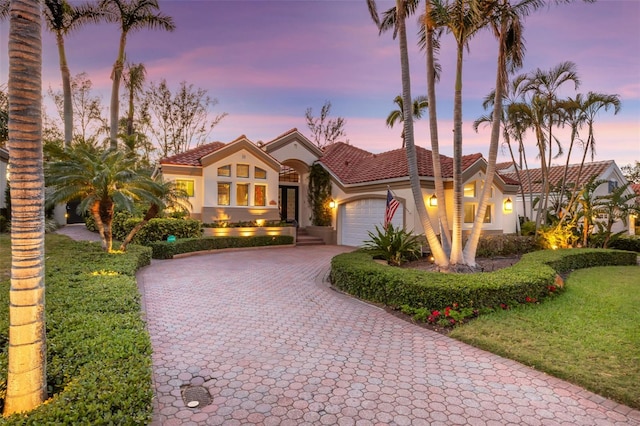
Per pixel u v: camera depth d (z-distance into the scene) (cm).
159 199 1135
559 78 1599
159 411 353
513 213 1816
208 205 1733
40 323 300
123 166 1077
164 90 2975
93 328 421
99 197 1062
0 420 258
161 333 562
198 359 471
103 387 293
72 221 2270
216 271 1087
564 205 1977
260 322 624
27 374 290
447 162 1684
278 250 1673
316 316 666
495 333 557
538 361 459
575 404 374
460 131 961
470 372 444
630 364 449
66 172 1008
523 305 700
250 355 486
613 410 364
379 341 548
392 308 714
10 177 293
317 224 2016
